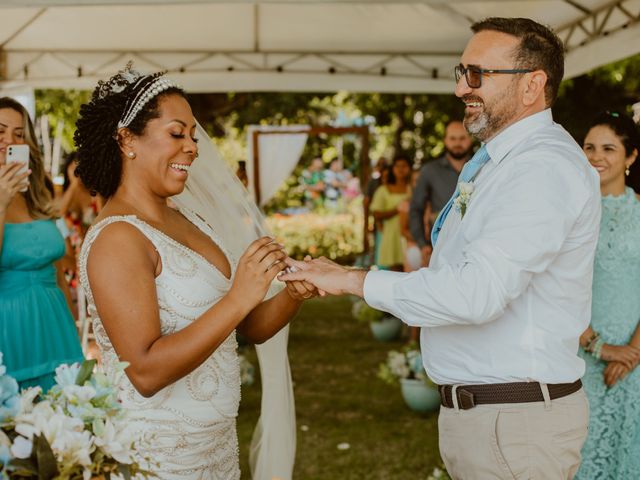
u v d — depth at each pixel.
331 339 8.52
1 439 1.57
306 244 16.58
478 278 2.04
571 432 2.28
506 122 2.33
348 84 8.55
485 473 2.29
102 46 8.06
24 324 3.24
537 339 2.23
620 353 3.20
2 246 3.21
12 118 3.39
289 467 3.06
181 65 8.40
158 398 2.16
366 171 14.73
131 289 2.07
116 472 1.66
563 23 6.50
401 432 5.16
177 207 2.77
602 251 3.23
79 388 1.65
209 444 2.27
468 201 2.32
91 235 2.15
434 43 8.15
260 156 14.55
